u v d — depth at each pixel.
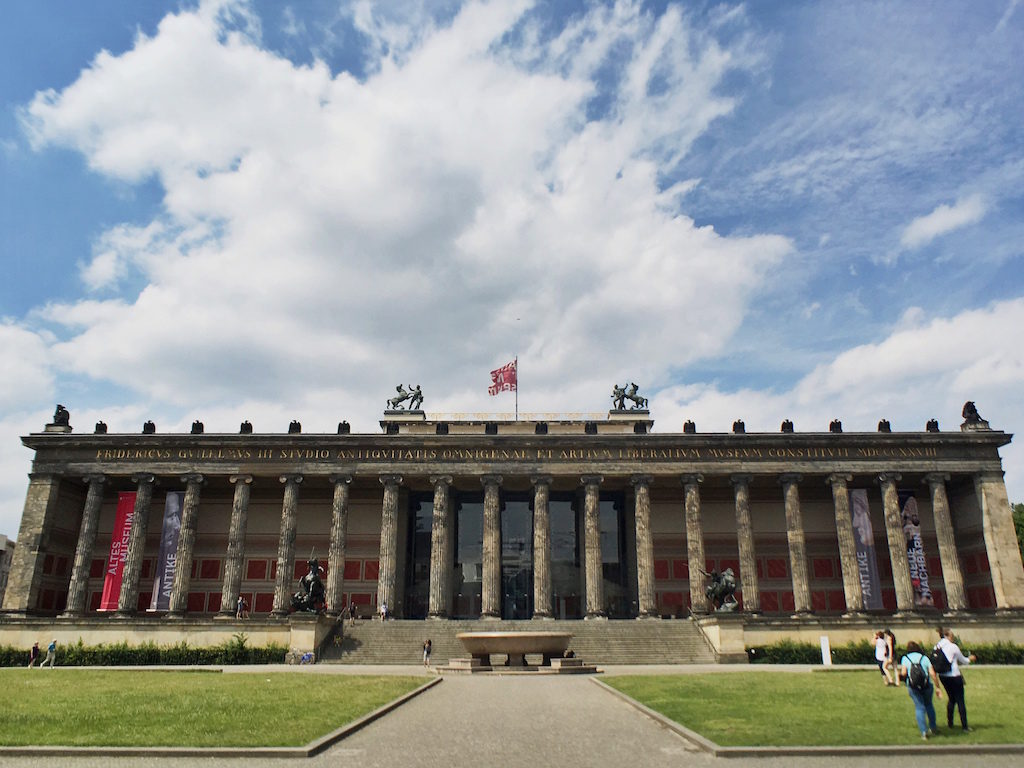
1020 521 111.50
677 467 81.94
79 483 87.38
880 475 81.62
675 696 32.59
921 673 22.25
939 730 22.89
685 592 87.75
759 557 88.50
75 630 68.69
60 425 84.69
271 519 89.81
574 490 90.88
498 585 79.19
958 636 70.88
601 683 40.28
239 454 82.62
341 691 34.66
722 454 82.31
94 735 21.86
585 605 88.12
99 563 87.69
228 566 79.38
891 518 80.44
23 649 67.88
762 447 82.31
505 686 40.22
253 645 67.12
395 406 97.00
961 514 86.31
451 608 88.25
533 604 86.50
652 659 65.00
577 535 90.94
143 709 27.42
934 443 82.19
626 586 89.00
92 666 63.50
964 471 81.62
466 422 93.62
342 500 81.25
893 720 25.03
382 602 78.19
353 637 69.44
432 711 28.94
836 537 88.69
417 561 90.25
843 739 21.31
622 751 20.48
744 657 65.06
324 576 87.75
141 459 82.31
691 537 80.06
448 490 85.00
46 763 18.84
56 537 84.31
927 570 87.81
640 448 82.50
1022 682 39.28
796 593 78.69
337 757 19.66
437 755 19.91
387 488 81.62
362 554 88.69
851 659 66.06
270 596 86.94
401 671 53.31
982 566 82.06
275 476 82.31
